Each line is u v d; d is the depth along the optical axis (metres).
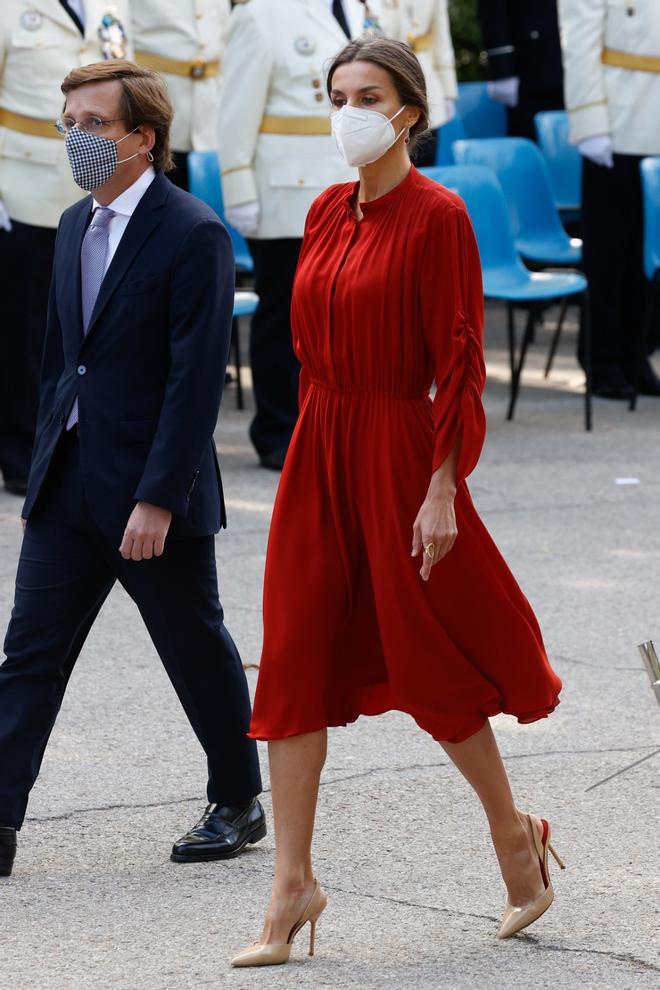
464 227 8.70
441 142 29.86
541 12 30.48
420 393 8.93
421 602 8.84
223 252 10.00
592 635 14.97
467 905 9.73
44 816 11.10
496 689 9.00
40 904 9.74
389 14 21.75
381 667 9.25
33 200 19.55
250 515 19.14
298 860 8.95
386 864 10.34
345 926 9.45
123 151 9.95
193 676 10.41
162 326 10.01
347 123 8.68
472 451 8.73
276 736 8.98
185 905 9.75
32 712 10.21
